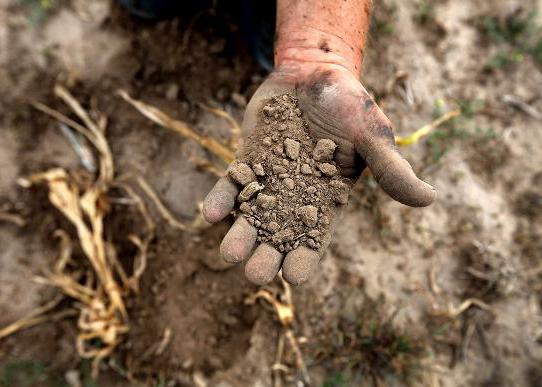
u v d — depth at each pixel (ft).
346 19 1.14
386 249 1.64
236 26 1.69
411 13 1.87
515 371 1.62
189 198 1.61
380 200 1.65
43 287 1.52
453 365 1.60
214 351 1.51
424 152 1.73
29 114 1.59
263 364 1.52
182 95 1.67
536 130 1.84
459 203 1.71
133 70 1.66
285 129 1.08
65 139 1.61
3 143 1.57
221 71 1.69
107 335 1.47
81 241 1.53
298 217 1.03
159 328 1.51
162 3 1.59
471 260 1.66
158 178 1.62
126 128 1.64
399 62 1.81
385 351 1.54
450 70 1.85
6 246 1.53
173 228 1.58
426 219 1.68
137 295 1.53
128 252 1.57
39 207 1.55
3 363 1.46
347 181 1.09
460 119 1.79
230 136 1.65
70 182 1.57
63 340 1.51
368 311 1.58
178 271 1.54
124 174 1.61
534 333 1.65
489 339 1.64
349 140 1.04
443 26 1.89
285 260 1.01
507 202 1.75
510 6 1.95
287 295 1.50
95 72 1.65
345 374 1.54
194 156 1.63
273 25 1.53
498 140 1.80
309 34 1.13
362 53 1.20
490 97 1.85
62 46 1.65
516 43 1.93
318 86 1.06
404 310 1.61
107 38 1.68
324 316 1.56
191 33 1.68
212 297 1.53
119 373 1.50
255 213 1.03
